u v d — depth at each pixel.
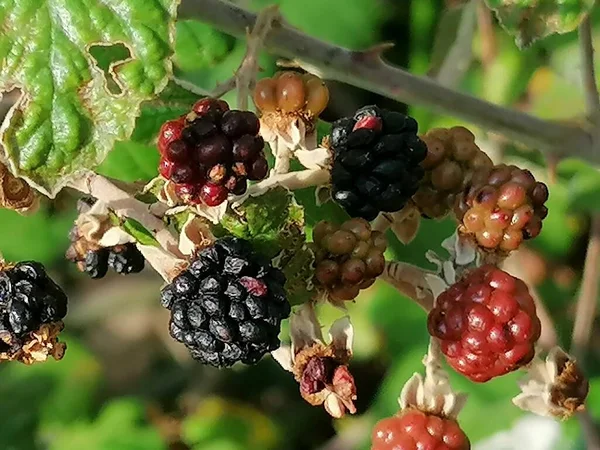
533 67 0.27
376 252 0.18
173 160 0.16
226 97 0.25
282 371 0.35
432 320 0.18
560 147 0.21
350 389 0.18
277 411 0.34
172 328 0.17
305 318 0.18
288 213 0.18
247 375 0.34
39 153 0.15
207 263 0.16
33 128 0.15
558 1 0.18
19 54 0.15
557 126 0.21
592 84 0.21
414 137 0.18
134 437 0.31
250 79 0.18
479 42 0.28
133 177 0.20
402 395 0.19
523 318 0.18
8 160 0.15
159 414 0.33
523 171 0.18
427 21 0.30
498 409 0.27
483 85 0.28
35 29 0.15
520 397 0.19
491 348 0.18
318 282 0.18
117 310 0.34
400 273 0.19
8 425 0.32
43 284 0.18
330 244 0.18
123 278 0.34
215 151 0.16
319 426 0.33
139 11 0.15
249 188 0.17
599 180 0.26
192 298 0.16
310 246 0.18
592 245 0.25
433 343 0.18
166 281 0.17
